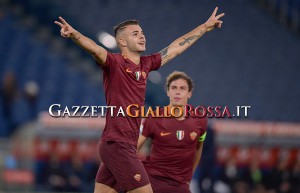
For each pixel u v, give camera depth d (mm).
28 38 53969
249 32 62250
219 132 30281
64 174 28797
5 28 54438
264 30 62969
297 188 28891
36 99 43375
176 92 17000
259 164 29562
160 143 16938
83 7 61438
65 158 29812
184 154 16969
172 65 55625
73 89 48219
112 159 14328
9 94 41500
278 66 58406
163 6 64188
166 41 59625
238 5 65875
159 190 16875
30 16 56469
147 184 14375
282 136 30062
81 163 29438
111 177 15094
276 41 61844
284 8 65688
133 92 14469
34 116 42031
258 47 60406
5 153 31984
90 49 13688
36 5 56781
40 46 53219
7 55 51562
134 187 14242
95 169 29094
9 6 56969
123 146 14258
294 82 56281
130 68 14469
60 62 51688
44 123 30719
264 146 29828
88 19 59938
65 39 54562
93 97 47375
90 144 29766
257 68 57500
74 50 53844
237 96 53188
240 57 58781
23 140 30500
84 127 30156
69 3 61438
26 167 29766
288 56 60000
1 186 29438
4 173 29766
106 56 14086
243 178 29062
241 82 55281
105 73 14422
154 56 15336
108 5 62438
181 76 17188
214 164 27516
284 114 51375
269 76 56688
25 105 42188
